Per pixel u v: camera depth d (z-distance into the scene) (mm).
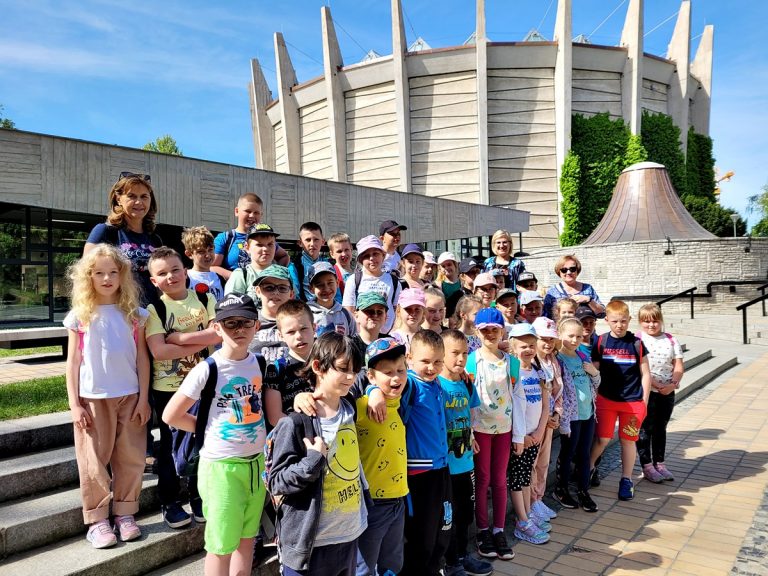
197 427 2795
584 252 24109
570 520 4477
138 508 3246
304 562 2400
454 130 33500
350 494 2613
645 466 5406
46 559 2795
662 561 3723
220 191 13391
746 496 4883
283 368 3078
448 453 3590
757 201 50844
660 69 36156
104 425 3041
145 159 11969
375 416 2904
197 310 3527
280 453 2449
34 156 10414
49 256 11133
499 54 32906
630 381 5012
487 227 23141
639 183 25938
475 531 4246
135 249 3760
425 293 4410
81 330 3070
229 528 2656
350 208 17047
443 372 3699
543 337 4457
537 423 4223
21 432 3664
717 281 21219
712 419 7473
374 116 34938
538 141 33375
